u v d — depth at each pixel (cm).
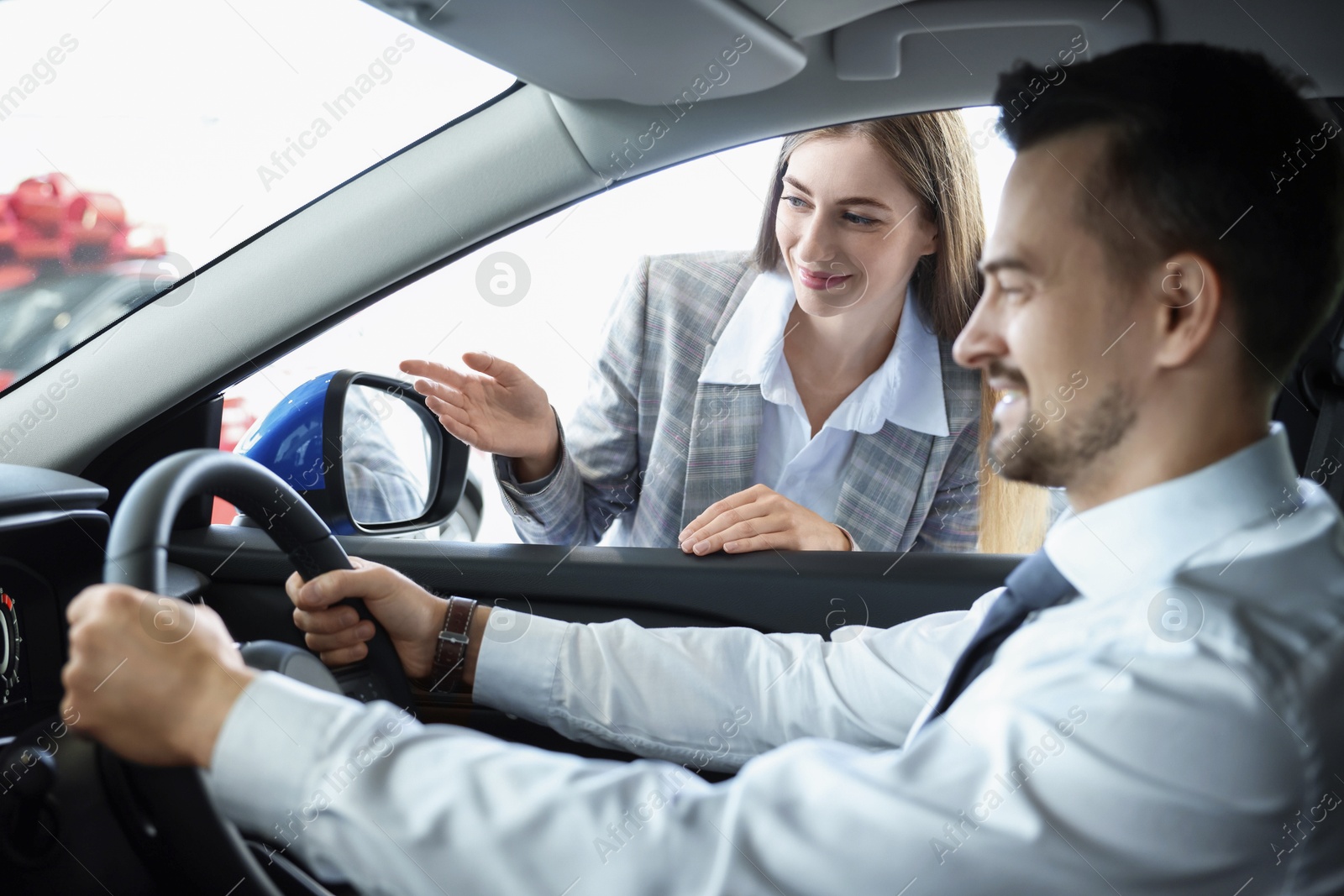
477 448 156
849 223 159
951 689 73
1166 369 63
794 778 60
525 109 130
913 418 173
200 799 62
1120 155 62
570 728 108
